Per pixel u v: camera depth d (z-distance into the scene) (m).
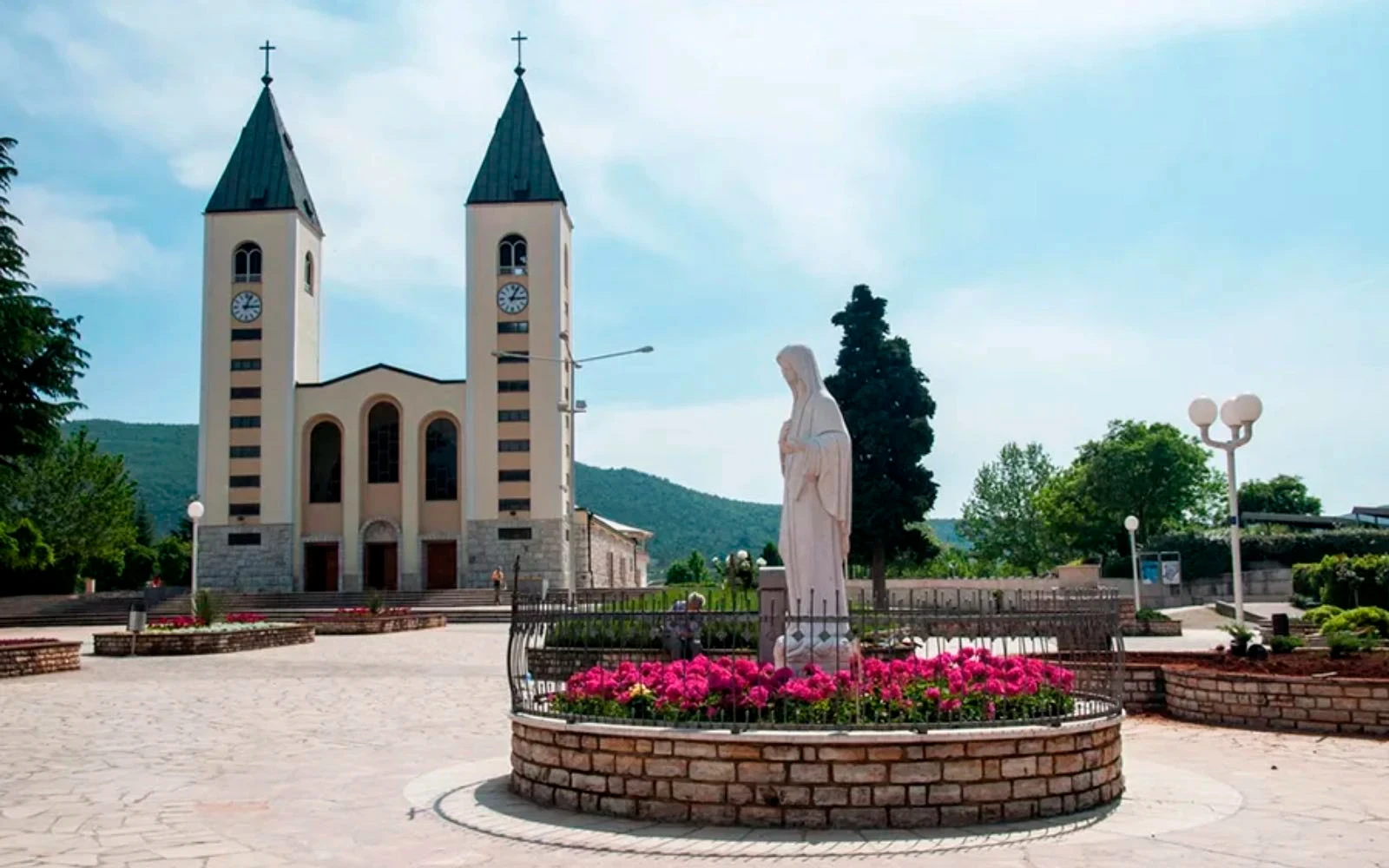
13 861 9.30
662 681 12.01
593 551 81.50
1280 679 17.56
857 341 52.88
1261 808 11.19
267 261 72.69
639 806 10.78
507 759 14.80
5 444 45.31
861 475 51.34
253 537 71.19
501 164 73.38
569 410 53.41
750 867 8.98
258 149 74.31
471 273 72.12
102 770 13.98
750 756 10.44
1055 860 9.05
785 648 13.05
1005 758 10.55
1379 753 15.09
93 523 84.44
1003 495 92.31
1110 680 12.79
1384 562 46.66
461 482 72.69
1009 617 12.58
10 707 20.83
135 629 33.53
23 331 42.94
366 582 73.25
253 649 36.12
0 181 43.22
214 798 12.12
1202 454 80.81
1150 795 11.81
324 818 11.04
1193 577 65.38
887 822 10.25
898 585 54.44
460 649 36.56
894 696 11.08
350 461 72.94
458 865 9.16
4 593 69.56
